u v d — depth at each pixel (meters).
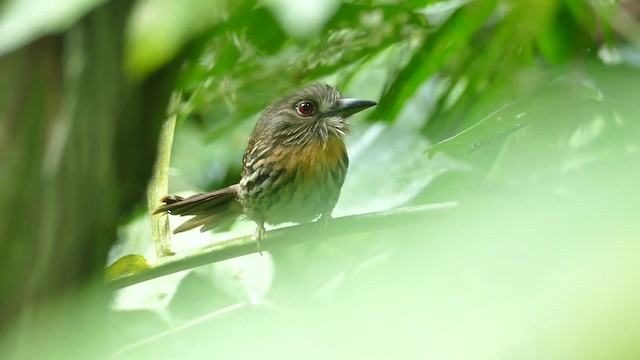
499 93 6.00
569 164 5.53
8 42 2.88
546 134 5.80
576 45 5.98
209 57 5.94
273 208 6.08
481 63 6.01
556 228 2.57
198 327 5.92
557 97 5.80
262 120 6.09
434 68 6.02
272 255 6.03
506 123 5.84
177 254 5.94
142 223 6.04
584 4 5.97
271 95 6.04
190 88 6.02
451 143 5.88
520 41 5.98
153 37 3.07
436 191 5.93
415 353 2.26
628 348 2.05
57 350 3.26
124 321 6.01
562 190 3.39
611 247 2.19
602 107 5.35
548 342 2.27
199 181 6.21
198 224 6.07
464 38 5.99
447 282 2.89
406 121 6.11
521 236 2.68
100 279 5.23
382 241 6.02
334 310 2.94
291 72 6.00
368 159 6.05
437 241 3.29
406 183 6.04
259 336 2.68
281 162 6.06
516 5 5.96
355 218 5.93
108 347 5.16
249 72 6.00
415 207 5.92
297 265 6.03
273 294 6.01
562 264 2.39
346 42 5.99
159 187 5.97
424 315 2.43
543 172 5.72
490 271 2.69
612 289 2.10
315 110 6.07
